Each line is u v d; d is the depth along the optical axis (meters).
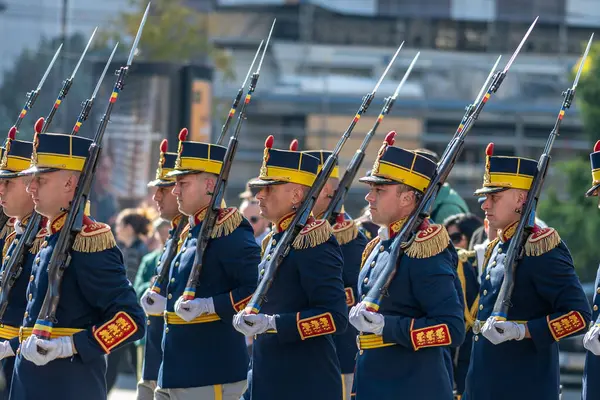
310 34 77.69
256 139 71.88
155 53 51.38
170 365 22.08
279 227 21.17
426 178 19.50
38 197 19.67
